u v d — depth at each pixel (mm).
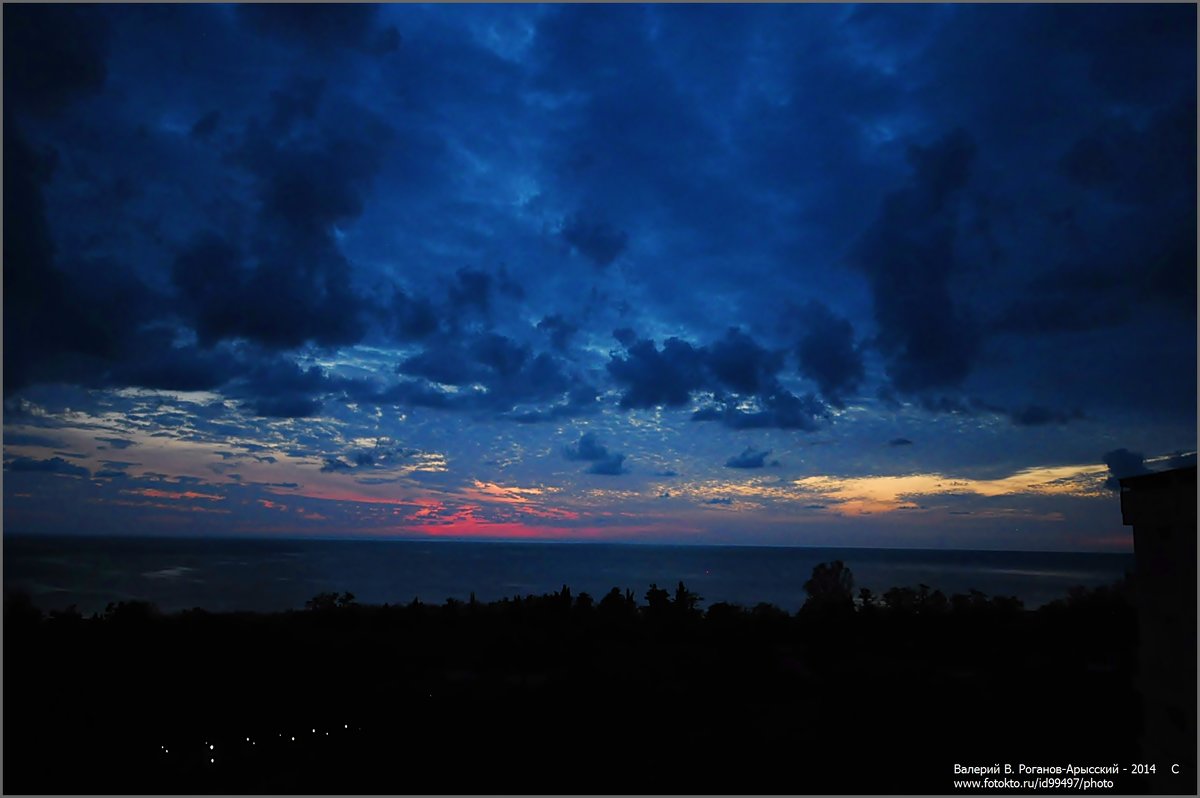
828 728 14836
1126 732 14117
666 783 12555
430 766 13242
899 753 13508
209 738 14102
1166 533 8641
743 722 15141
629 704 16000
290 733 14523
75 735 13766
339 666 17922
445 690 17016
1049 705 15539
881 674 17641
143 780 12516
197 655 17344
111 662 16531
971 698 15977
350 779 12602
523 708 15836
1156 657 8734
